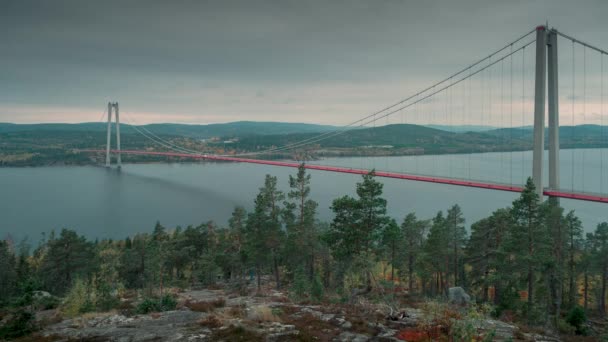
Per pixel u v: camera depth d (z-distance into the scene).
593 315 44.84
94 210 150.12
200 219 131.12
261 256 43.31
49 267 53.41
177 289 48.53
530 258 33.16
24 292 17.05
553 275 38.69
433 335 14.44
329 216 112.94
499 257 37.22
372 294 23.05
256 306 19.19
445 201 139.75
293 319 16.70
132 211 146.88
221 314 17.30
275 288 46.47
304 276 38.12
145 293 41.06
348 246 28.62
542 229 34.59
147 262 51.00
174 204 157.12
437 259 44.81
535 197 34.94
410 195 155.38
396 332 15.11
